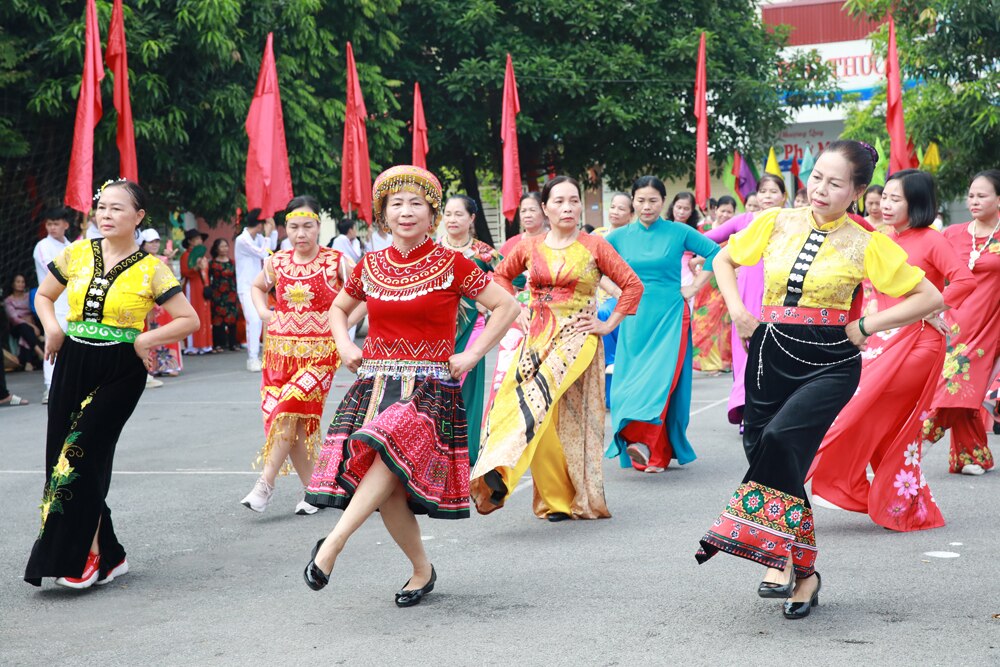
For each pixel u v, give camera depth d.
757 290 9.17
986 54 19.70
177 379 15.28
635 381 7.84
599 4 24.17
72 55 15.84
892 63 15.70
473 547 5.96
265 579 5.46
